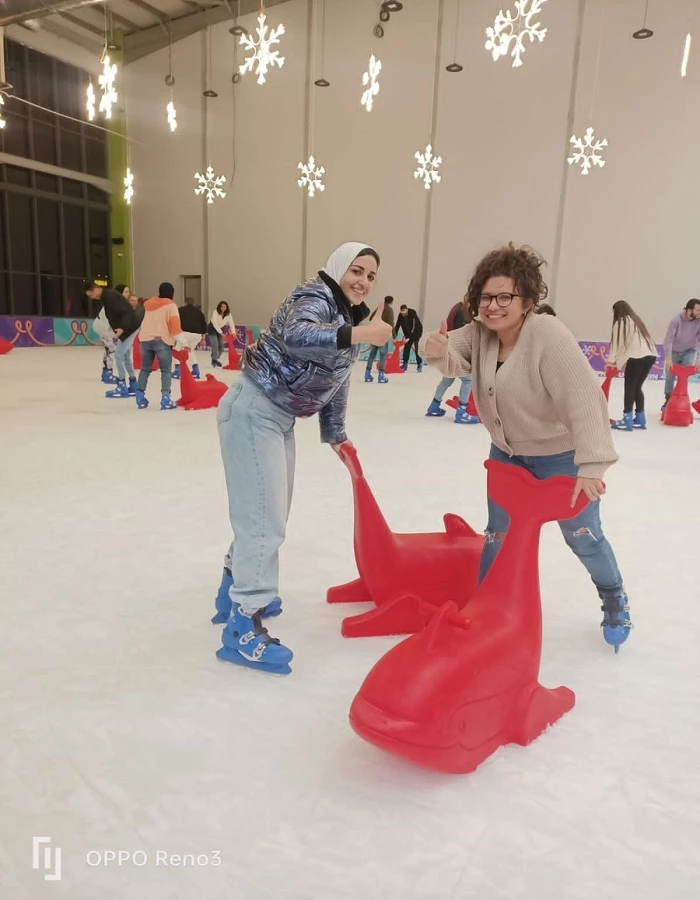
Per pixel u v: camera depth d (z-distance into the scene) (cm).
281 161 1529
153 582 239
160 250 1722
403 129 1388
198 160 1625
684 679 183
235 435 174
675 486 403
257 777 138
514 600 154
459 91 1323
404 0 1339
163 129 1653
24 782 135
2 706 160
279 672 179
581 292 1271
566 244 1270
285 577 248
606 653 196
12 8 984
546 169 1268
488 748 143
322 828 124
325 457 457
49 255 1650
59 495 347
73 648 190
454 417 652
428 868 115
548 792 135
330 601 226
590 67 1202
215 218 1633
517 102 1274
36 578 239
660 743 153
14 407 640
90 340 1642
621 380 1159
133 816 126
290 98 1489
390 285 1456
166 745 148
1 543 274
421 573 206
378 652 193
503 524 188
